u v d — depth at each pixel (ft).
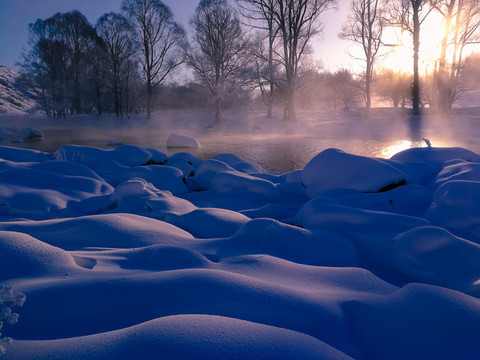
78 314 4.93
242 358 3.74
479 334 4.72
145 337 3.97
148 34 104.68
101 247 9.02
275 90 96.02
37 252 6.50
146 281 5.57
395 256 9.46
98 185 19.30
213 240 10.19
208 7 88.12
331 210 11.96
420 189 14.90
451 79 76.48
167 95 158.81
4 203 14.79
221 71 94.58
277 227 10.13
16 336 4.52
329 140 58.39
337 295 5.99
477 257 8.46
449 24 72.54
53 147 56.95
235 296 5.33
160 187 21.47
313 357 3.93
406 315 5.21
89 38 115.55
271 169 34.04
